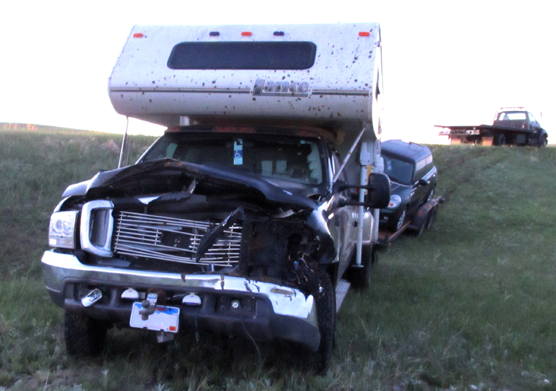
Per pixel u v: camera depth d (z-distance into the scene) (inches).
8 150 518.9
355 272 299.1
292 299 149.9
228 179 153.4
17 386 153.1
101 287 156.4
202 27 225.9
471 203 673.6
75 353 180.5
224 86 205.9
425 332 216.8
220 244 156.3
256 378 165.5
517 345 213.2
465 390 174.4
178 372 170.4
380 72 235.8
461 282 329.4
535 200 679.1
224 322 149.0
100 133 705.6
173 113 216.5
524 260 420.5
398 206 490.3
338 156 241.9
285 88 201.5
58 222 163.9
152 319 151.9
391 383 177.6
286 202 152.7
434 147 869.8
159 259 159.6
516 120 1032.8
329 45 211.2
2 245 366.6
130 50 223.1
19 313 214.8
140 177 163.0
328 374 170.1
